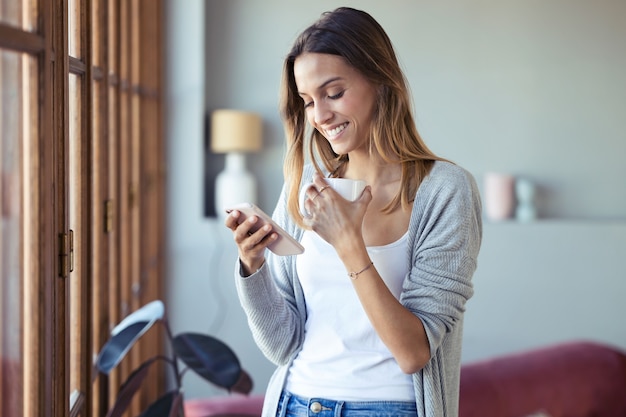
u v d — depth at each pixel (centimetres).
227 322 407
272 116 454
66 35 134
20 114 109
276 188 457
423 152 154
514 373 309
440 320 142
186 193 405
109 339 188
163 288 403
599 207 475
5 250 101
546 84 469
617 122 473
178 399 194
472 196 149
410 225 148
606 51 470
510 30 465
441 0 461
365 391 143
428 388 144
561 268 434
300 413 147
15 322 107
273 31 451
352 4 453
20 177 109
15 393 108
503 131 468
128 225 254
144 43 318
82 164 162
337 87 145
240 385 208
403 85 151
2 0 98
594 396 325
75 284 161
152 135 353
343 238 138
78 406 155
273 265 162
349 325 146
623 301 436
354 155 156
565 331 435
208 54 450
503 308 432
